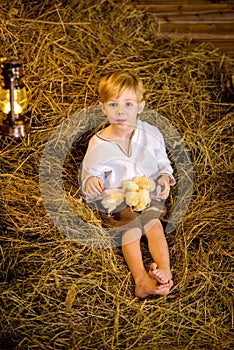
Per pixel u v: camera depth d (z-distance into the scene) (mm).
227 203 2355
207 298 2090
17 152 2377
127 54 2607
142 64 2582
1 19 2541
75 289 2062
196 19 2781
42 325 1996
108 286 2090
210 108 2535
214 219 2295
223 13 2787
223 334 2018
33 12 2623
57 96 2469
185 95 2527
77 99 2463
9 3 2596
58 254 2135
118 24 2701
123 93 2213
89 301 2055
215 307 2074
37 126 2426
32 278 2076
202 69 2615
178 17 2775
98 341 1978
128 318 2033
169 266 2105
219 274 2139
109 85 2223
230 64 2658
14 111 2078
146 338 1994
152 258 2203
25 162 2359
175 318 2043
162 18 2771
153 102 2506
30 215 2225
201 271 2141
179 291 2102
